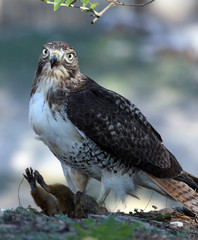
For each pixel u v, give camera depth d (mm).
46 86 8898
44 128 8852
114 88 30938
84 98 8922
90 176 9555
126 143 9125
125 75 32625
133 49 37094
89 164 9109
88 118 8797
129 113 9336
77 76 9219
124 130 9133
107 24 40719
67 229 6344
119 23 40375
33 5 43688
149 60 35594
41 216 7336
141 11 41781
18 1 43250
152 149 9383
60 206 9023
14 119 27047
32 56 34969
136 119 9445
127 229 6180
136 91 30594
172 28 40250
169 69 34219
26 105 28688
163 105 29062
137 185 9648
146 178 9562
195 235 8031
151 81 32281
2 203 18875
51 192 8953
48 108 8766
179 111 28266
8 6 43250
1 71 32125
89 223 6188
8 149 23891
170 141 25359
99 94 9148
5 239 5953
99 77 32406
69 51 9023
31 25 43219
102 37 39500
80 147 8898
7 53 34750
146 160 9289
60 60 8891
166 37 37812
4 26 42844
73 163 9227
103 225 6195
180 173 9719
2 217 6848
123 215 8922
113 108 9148
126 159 9133
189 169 23469
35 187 8828
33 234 6164
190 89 31203
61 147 9000
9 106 28375
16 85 30906
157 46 36969
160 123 27016
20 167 22141
